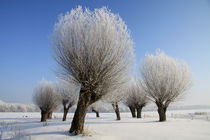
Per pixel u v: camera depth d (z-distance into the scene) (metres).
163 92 15.13
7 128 10.71
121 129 9.03
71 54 7.56
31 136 6.59
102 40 7.55
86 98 7.54
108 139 6.36
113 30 7.94
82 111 7.31
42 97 19.34
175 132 8.09
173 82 15.28
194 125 11.11
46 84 20.91
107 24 7.84
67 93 19.20
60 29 8.09
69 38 7.70
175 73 15.59
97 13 8.13
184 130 8.74
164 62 15.98
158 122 13.62
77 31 7.69
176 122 13.36
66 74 7.93
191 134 7.52
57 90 20.61
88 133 7.09
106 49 7.53
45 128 8.62
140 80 17.80
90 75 7.39
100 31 7.66
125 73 8.33
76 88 9.01
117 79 8.05
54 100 20.23
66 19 8.16
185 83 16.12
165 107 15.73
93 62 7.38
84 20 7.95
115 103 17.58
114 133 7.79
